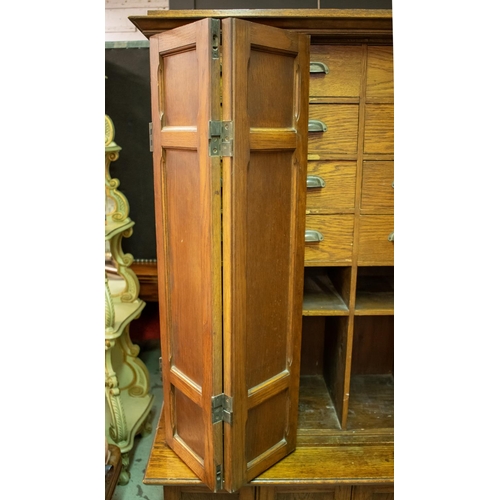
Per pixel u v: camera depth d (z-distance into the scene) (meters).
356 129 1.44
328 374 1.89
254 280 1.25
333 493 1.49
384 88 1.42
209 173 1.13
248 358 1.28
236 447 1.30
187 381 1.36
